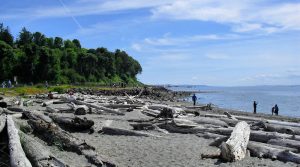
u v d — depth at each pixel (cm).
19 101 3266
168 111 2289
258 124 1906
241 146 1282
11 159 974
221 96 12481
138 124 1953
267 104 7544
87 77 13588
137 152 1378
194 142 1609
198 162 1214
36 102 3766
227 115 2753
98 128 1945
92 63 13838
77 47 16250
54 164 1007
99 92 7350
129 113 2973
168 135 1812
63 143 1341
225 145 1224
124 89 8762
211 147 1494
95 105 2991
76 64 13450
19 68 10912
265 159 1274
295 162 1232
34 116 1773
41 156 1041
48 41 15375
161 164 1188
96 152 1280
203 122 2098
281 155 1272
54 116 1916
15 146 1079
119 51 17788
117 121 2353
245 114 3912
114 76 15688
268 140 1535
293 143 1421
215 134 1734
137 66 19025
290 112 5544
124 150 1412
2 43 10800
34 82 10969
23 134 1252
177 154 1346
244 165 1173
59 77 11669
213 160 1241
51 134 1405
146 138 1698
